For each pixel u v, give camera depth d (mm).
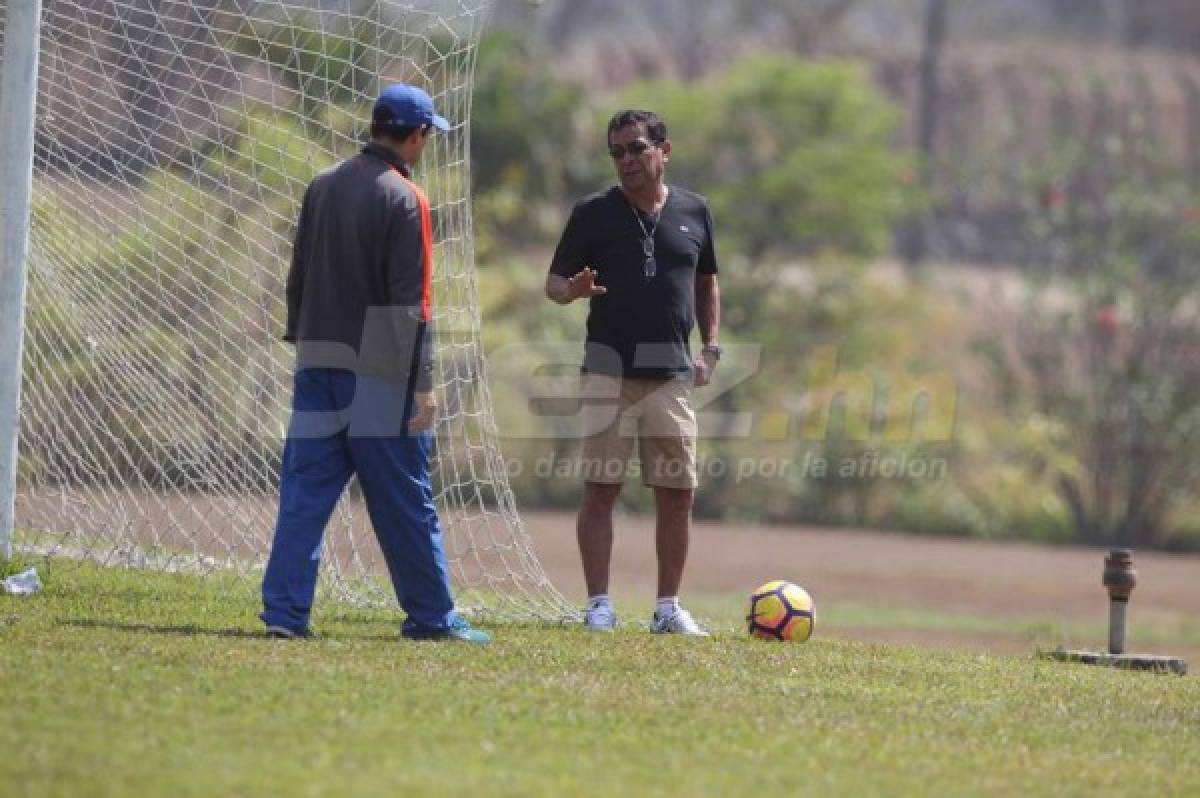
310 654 26094
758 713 24281
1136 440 87125
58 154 38000
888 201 104250
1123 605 35688
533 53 118500
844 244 104188
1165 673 33031
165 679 23672
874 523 91312
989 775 21766
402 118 28109
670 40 172125
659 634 32438
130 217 37875
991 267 120688
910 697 26406
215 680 23781
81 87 37562
